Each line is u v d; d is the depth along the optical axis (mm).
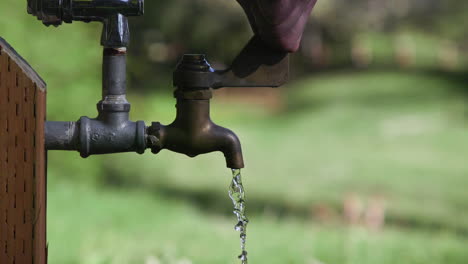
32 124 2234
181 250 5652
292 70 33094
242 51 2441
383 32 38906
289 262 5285
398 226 10469
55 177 10125
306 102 27328
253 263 5270
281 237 6406
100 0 2346
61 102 10281
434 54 36875
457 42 41469
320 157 17734
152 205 9133
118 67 2406
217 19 31234
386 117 22859
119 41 2361
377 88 27641
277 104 28672
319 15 32406
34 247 2266
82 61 10367
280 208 12109
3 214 2248
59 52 10156
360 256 5516
